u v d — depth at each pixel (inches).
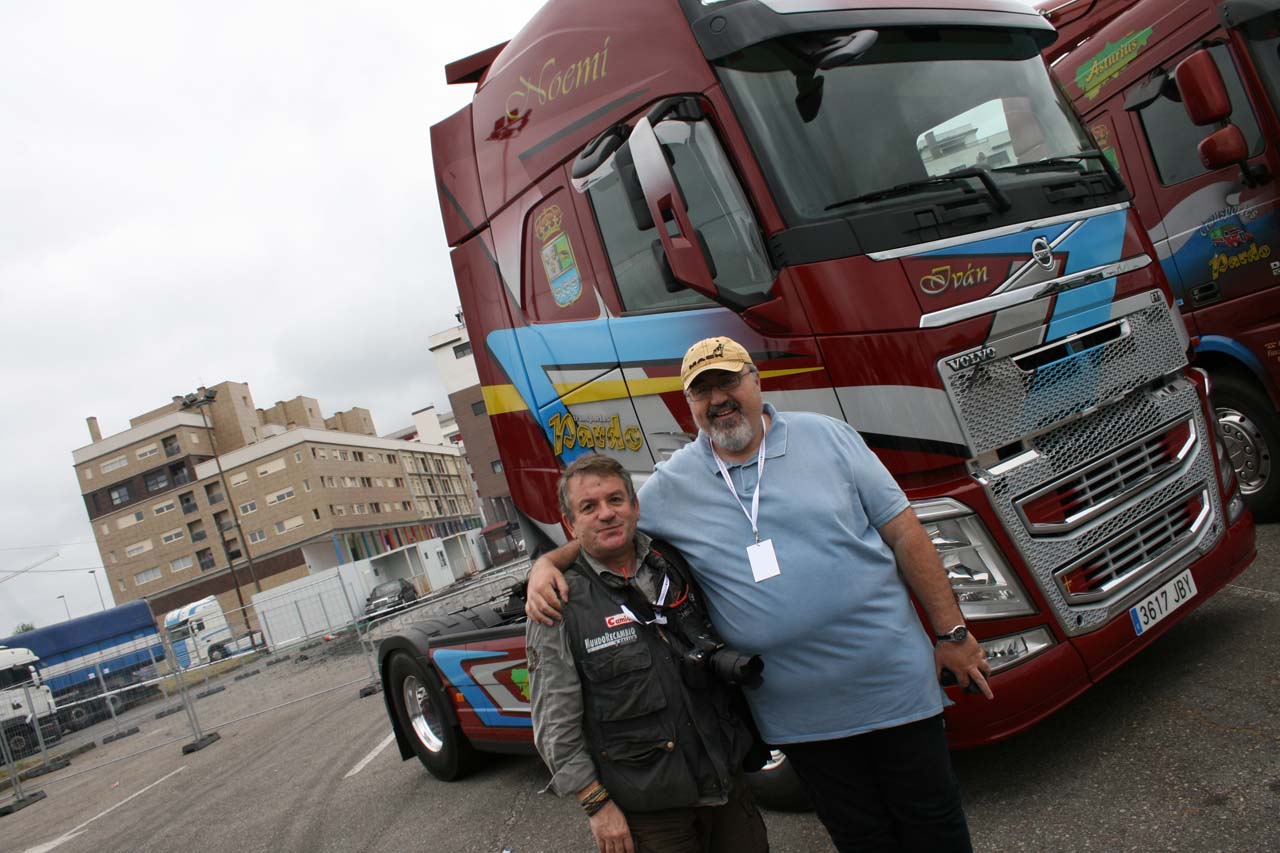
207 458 3043.8
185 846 257.3
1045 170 151.1
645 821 90.4
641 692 88.7
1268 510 219.8
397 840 202.4
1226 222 212.8
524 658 200.1
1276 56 196.9
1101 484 140.0
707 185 144.0
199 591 2933.1
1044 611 129.0
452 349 2375.7
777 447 92.3
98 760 585.6
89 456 3031.5
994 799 133.6
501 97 195.8
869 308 127.5
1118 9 236.2
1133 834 113.1
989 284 131.7
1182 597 144.8
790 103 139.5
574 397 176.7
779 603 89.0
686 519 95.2
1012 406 130.3
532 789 209.9
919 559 91.0
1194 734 133.0
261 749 402.0
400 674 246.2
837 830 95.5
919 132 144.9
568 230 174.7
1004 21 166.6
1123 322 146.9
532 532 196.4
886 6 152.5
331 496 2913.4
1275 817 107.0
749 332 139.4
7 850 353.7
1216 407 228.1
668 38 151.6
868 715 89.4
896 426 126.6
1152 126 228.4
